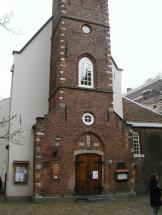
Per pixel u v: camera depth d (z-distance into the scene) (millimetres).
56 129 19188
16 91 21922
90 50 21719
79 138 19734
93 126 20203
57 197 18125
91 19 22453
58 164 18672
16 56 22531
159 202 11875
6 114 24422
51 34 24062
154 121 25656
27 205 17000
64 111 19672
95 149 19922
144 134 25031
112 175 19781
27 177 20219
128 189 19906
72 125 19656
